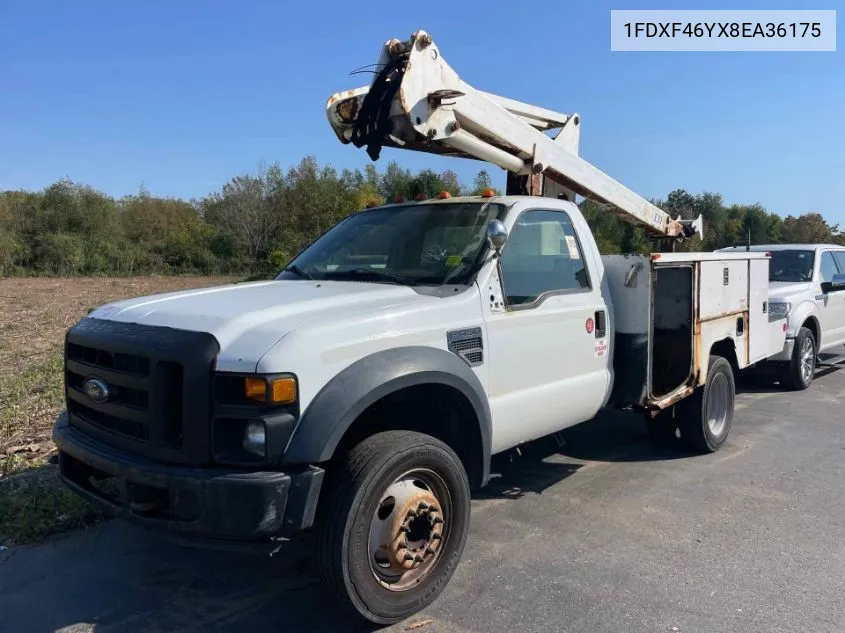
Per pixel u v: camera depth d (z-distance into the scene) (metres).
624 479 5.64
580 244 5.09
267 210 44.53
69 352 3.79
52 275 39.78
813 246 10.38
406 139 4.55
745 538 4.48
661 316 5.89
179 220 47.56
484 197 4.80
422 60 4.29
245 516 2.96
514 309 4.31
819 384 9.71
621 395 5.34
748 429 7.23
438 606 3.63
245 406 3.03
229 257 44.62
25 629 3.38
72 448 3.51
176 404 3.12
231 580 3.91
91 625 3.43
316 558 3.26
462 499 3.72
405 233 4.66
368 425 3.78
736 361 6.74
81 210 43.22
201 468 3.04
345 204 42.75
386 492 3.38
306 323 3.28
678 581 3.90
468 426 4.00
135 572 3.98
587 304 4.96
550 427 4.70
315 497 3.09
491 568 4.06
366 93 4.80
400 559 3.37
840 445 6.62
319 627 3.44
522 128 5.21
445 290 4.04
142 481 3.10
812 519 4.80
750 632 3.38
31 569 3.98
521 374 4.34
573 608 3.61
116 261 42.06
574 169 5.92
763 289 7.25
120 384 3.31
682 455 6.30
